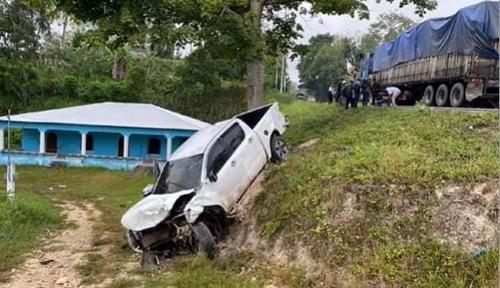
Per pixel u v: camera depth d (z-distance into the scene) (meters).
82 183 24.94
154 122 30.78
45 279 9.58
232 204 11.29
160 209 10.34
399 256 7.46
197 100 43.66
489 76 15.30
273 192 10.74
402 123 13.04
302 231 8.87
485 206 7.69
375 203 8.27
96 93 44.72
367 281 7.38
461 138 10.52
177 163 11.42
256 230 10.28
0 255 11.00
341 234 8.19
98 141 31.44
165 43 16.59
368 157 9.66
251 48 17.62
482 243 7.36
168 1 16.38
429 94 19.03
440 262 7.27
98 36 16.34
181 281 8.63
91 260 10.80
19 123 30.34
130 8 16.33
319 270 8.05
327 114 21.88
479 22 15.37
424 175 8.44
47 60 49.09
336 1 18.22
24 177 25.98
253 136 12.20
